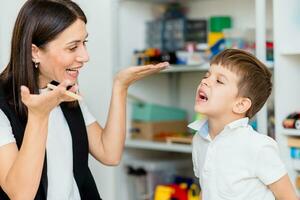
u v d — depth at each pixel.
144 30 2.70
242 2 2.47
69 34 1.33
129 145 2.50
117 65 2.46
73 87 1.34
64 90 1.09
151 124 2.53
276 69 1.94
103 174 2.56
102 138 1.54
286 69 1.96
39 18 1.33
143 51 2.53
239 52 1.43
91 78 2.54
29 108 1.11
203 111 1.40
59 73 1.36
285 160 1.94
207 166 1.39
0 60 2.62
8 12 2.63
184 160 2.68
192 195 2.30
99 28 2.50
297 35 1.93
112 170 2.52
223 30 2.28
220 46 2.25
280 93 1.95
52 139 1.42
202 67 2.23
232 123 1.35
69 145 1.45
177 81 2.77
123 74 1.50
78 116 1.48
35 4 1.35
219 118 1.40
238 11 2.50
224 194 1.37
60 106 1.47
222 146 1.37
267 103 2.14
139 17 2.68
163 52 2.45
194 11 2.69
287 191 1.34
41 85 1.43
